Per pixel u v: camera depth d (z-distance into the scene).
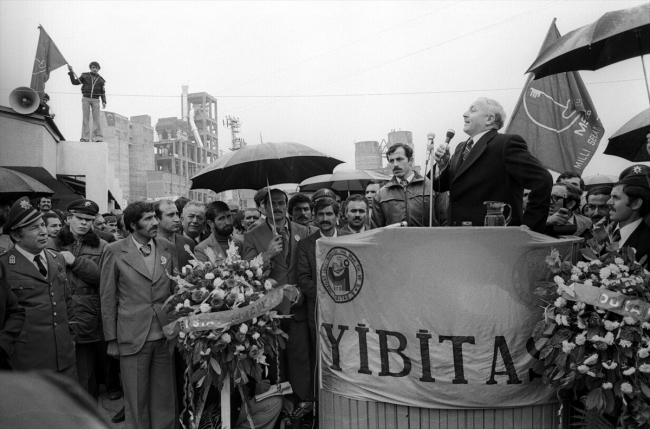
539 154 7.06
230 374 3.40
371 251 2.92
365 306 2.95
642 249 3.14
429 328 2.79
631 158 5.05
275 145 4.18
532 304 2.78
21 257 4.09
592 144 6.95
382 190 5.25
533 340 2.78
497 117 3.43
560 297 2.62
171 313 3.78
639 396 2.48
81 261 5.19
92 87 13.53
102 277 4.19
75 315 5.19
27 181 5.09
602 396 2.53
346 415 3.04
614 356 2.52
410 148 5.16
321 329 3.18
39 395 1.50
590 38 2.82
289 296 3.64
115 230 8.12
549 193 3.06
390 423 2.90
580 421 2.89
